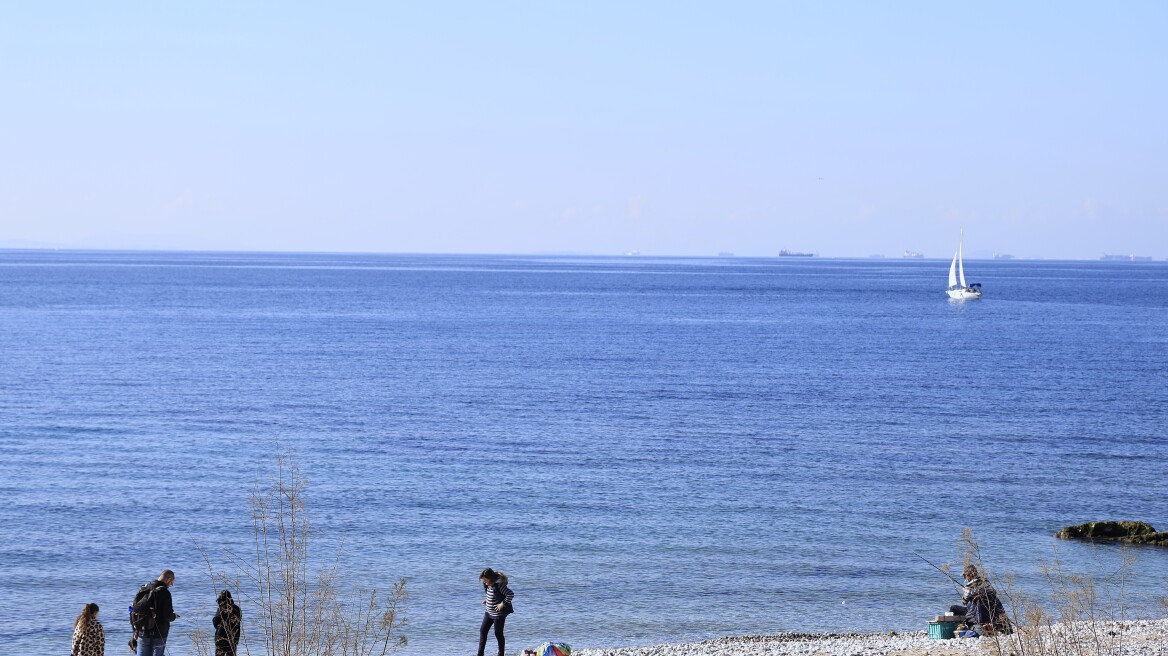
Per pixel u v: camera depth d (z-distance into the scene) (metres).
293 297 190.75
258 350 97.56
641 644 24.97
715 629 26.02
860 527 35.94
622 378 78.94
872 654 20.08
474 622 26.36
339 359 90.38
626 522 36.22
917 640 22.19
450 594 28.45
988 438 54.06
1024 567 31.20
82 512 36.78
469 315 150.12
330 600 26.81
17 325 121.81
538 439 52.72
